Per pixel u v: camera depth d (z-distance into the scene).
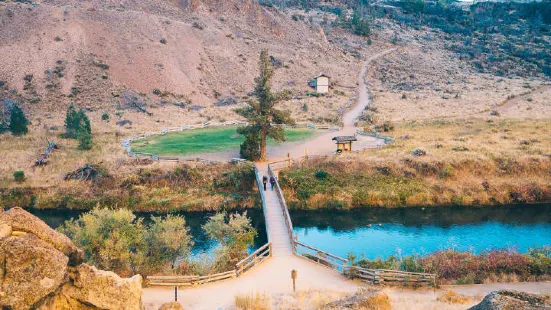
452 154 49.44
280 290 22.48
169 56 104.12
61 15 108.44
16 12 105.50
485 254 27.94
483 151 51.06
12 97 80.75
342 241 34.47
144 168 46.16
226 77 104.25
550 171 46.59
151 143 59.34
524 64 144.62
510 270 25.17
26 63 89.56
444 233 35.84
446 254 28.38
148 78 94.62
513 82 118.00
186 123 74.62
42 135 62.44
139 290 13.09
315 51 133.25
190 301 20.94
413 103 92.19
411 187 44.31
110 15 113.62
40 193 43.12
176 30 116.25
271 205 35.97
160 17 120.81
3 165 48.41
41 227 12.00
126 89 90.25
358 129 68.88
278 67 112.31
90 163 48.19
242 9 143.00
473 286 23.02
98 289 12.27
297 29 148.12
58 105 80.88
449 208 42.00
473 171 46.78
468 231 36.22
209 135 65.19
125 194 43.16
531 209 41.34
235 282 23.78
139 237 25.64
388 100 95.12
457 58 150.88
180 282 23.16
